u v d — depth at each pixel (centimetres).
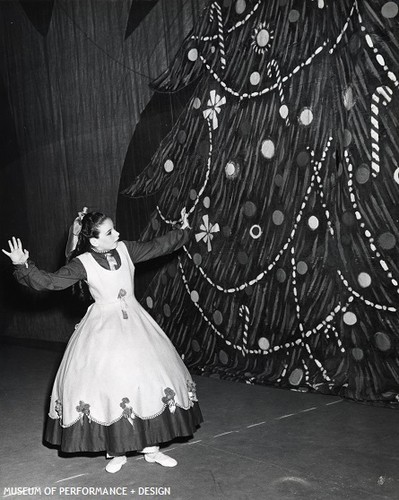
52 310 784
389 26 488
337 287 535
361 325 521
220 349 618
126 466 419
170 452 437
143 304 677
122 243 447
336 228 530
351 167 516
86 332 421
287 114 553
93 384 400
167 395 402
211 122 607
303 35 539
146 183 665
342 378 535
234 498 368
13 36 770
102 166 704
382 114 497
